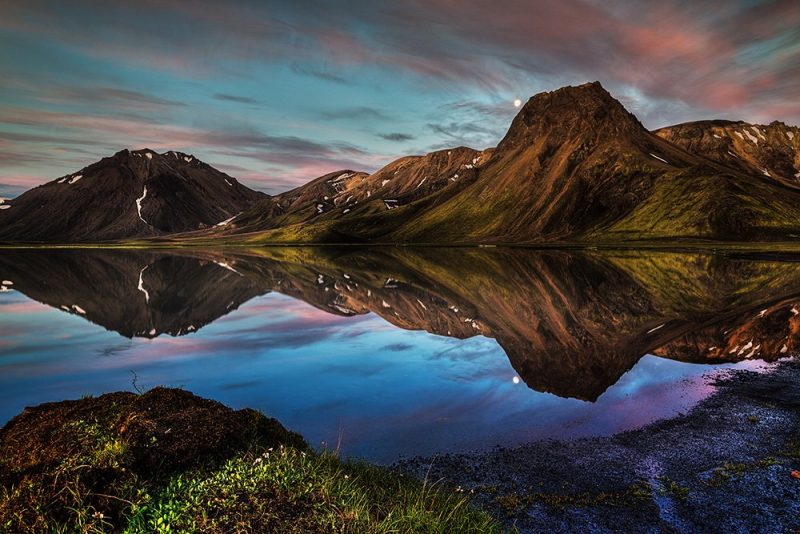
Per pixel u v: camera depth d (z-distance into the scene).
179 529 6.72
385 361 24.02
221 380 20.56
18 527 6.43
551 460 13.30
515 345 27.33
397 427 15.46
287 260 125.75
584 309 38.03
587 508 10.91
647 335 28.77
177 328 33.88
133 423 8.84
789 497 10.99
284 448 9.45
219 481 7.88
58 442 8.33
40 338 30.19
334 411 16.81
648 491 11.61
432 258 119.56
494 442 14.47
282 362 23.86
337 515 7.48
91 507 6.77
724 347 25.50
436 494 10.38
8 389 19.47
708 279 56.31
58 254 170.88
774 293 42.47
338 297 49.56
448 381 20.41
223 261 122.81
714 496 11.27
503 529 9.97
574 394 18.86
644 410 17.06
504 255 122.56
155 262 119.62
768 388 19.02
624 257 102.19
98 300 49.22
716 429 15.22
